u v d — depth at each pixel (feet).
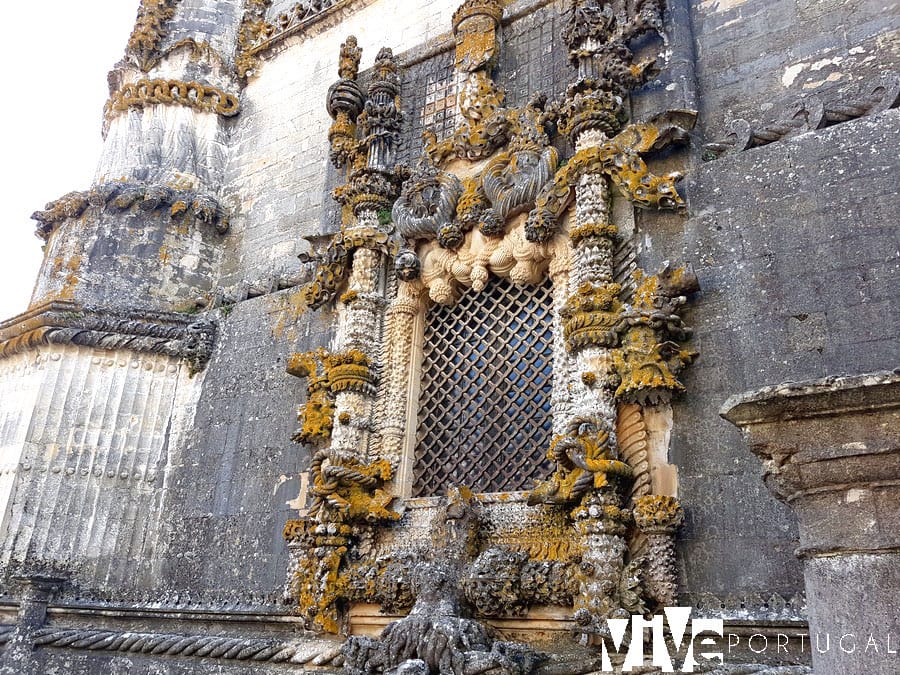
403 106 33.09
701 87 24.82
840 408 9.38
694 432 19.79
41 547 29.78
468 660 18.56
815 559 9.48
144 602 28.99
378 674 19.86
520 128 27.43
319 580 24.02
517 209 25.39
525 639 20.58
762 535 18.07
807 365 18.84
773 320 19.71
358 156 31.78
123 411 32.30
